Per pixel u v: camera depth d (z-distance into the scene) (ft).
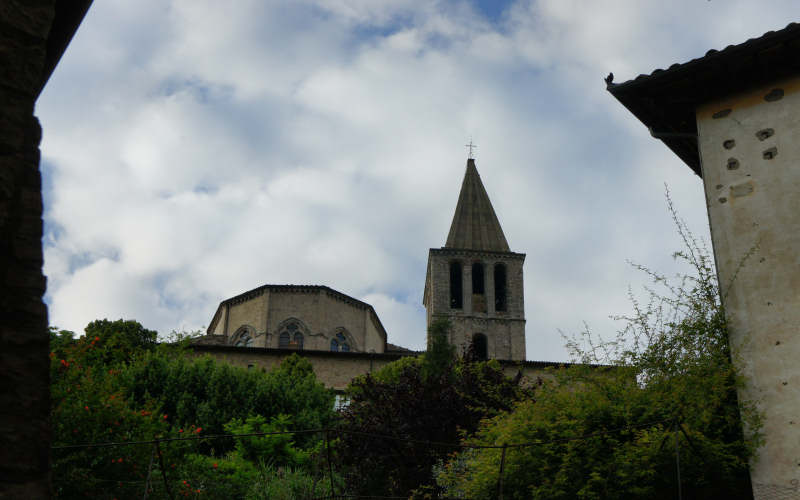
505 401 57.06
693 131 39.40
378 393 63.98
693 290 36.35
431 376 63.36
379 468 58.90
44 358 10.07
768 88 35.86
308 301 176.55
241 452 70.69
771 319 32.35
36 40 11.15
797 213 33.27
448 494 43.88
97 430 45.62
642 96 37.76
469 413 58.03
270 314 174.60
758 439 30.91
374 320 195.31
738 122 36.14
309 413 97.45
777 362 31.60
